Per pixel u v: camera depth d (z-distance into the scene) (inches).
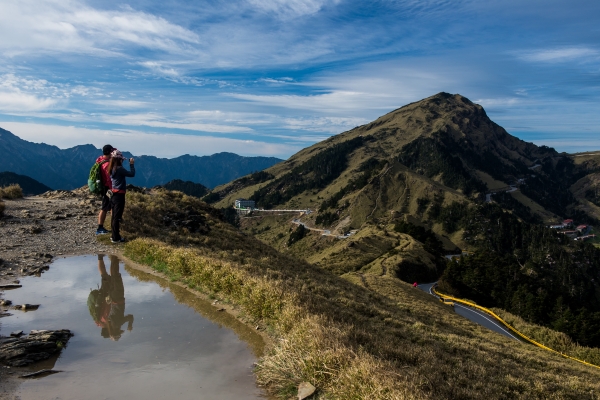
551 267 6220.5
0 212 721.6
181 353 263.4
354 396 217.5
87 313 324.5
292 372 246.1
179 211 1010.1
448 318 1111.6
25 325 286.4
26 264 468.8
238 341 299.6
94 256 549.3
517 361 573.6
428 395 231.6
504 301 2999.5
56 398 192.1
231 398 211.8
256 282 422.6
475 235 7411.4
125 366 235.1
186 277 477.4
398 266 3297.2
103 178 631.8
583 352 1439.5
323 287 705.6
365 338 333.7
